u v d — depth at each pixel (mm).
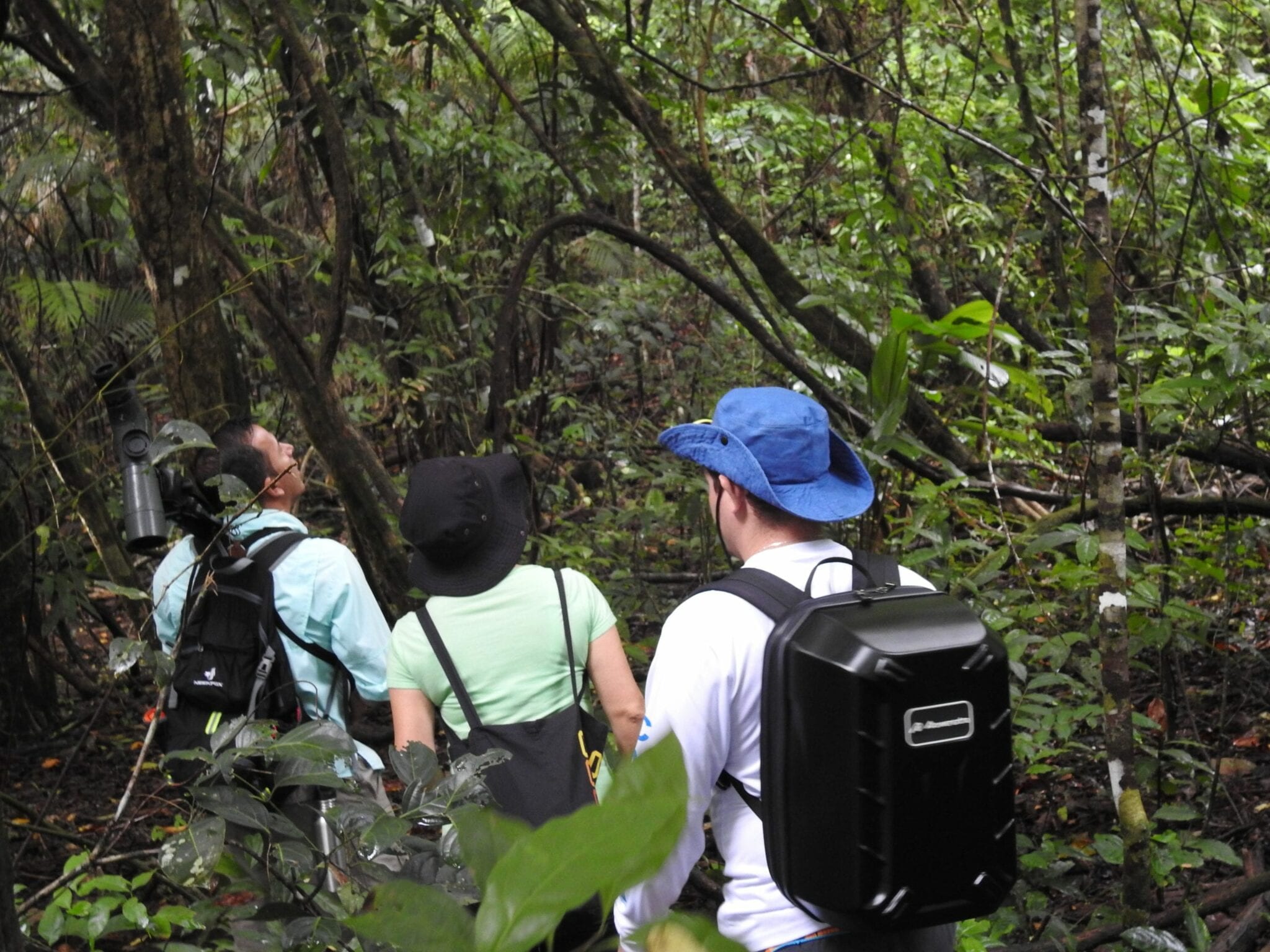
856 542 4219
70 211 5559
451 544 2416
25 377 4652
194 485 2785
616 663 2465
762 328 4422
